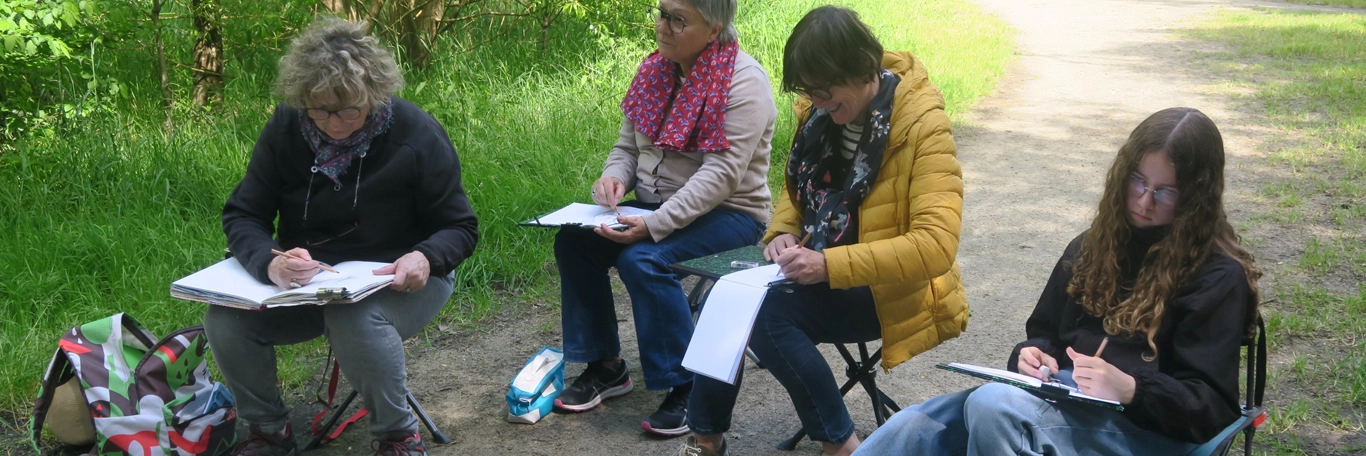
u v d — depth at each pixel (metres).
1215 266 2.11
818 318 2.77
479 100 7.27
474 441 3.30
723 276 2.64
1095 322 2.32
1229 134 7.95
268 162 2.96
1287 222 5.55
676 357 3.23
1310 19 16.19
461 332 4.26
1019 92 10.21
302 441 3.29
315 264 2.76
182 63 7.47
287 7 7.61
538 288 4.70
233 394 2.97
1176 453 2.16
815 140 2.85
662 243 3.23
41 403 2.93
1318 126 8.10
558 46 8.83
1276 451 3.04
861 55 2.50
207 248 4.71
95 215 4.99
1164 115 2.16
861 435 3.29
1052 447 2.06
